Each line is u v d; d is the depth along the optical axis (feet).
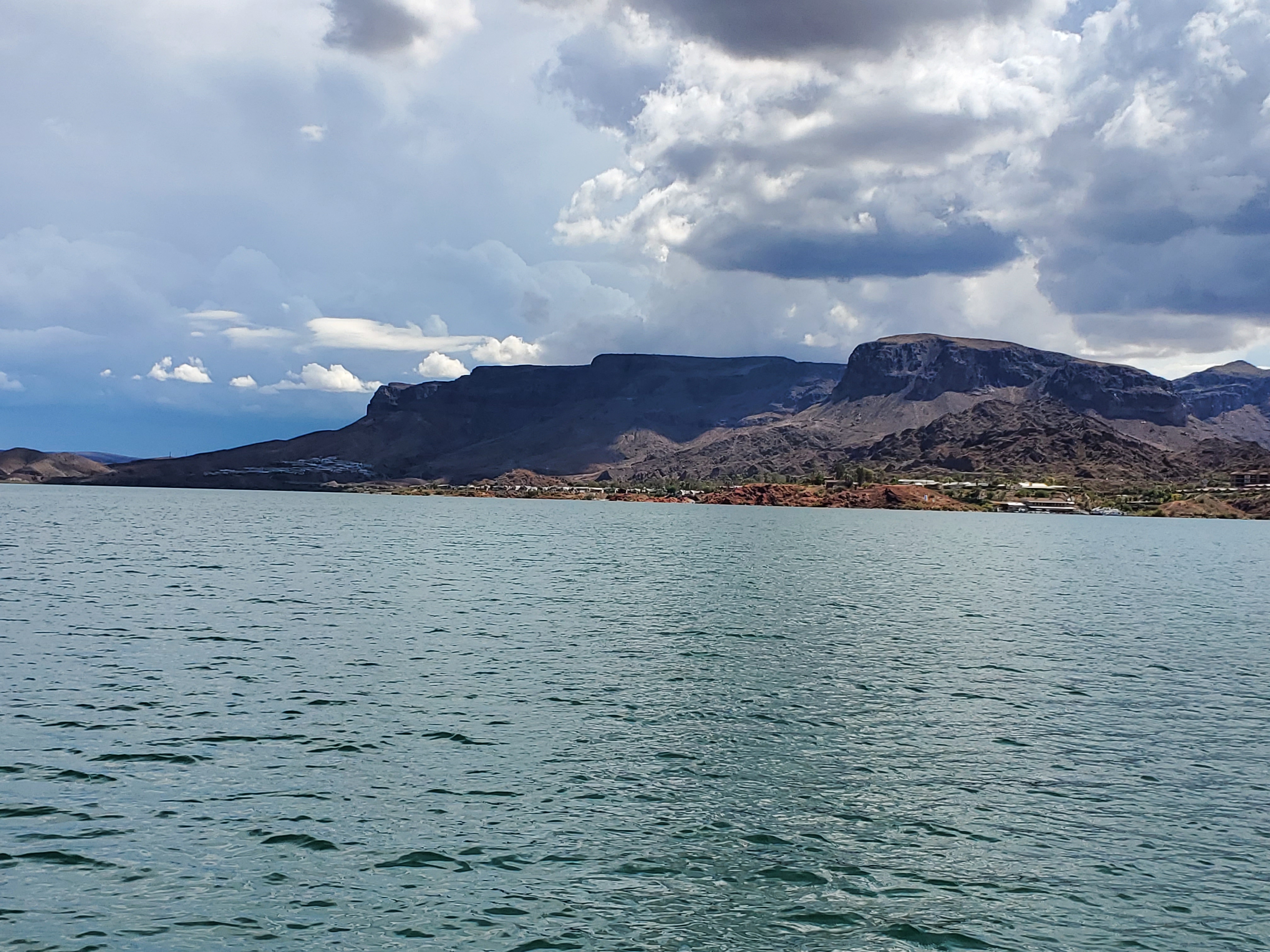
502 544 532.73
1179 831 95.20
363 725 124.47
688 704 140.56
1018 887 82.58
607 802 99.09
